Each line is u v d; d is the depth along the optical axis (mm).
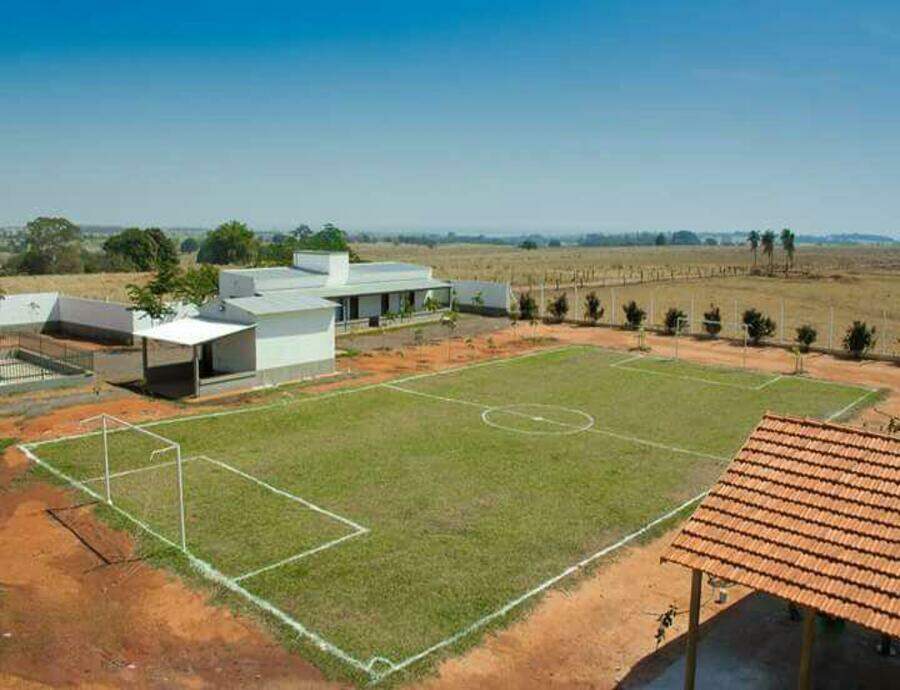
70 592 16047
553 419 30859
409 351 46594
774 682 13367
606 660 14133
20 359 41000
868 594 10352
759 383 38094
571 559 18188
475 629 14961
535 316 60438
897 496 11812
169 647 14117
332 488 22562
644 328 54906
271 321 36250
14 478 22703
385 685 13109
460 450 26500
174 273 50531
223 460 24891
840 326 60094
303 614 15391
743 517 12195
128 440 26688
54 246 110875
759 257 184375
